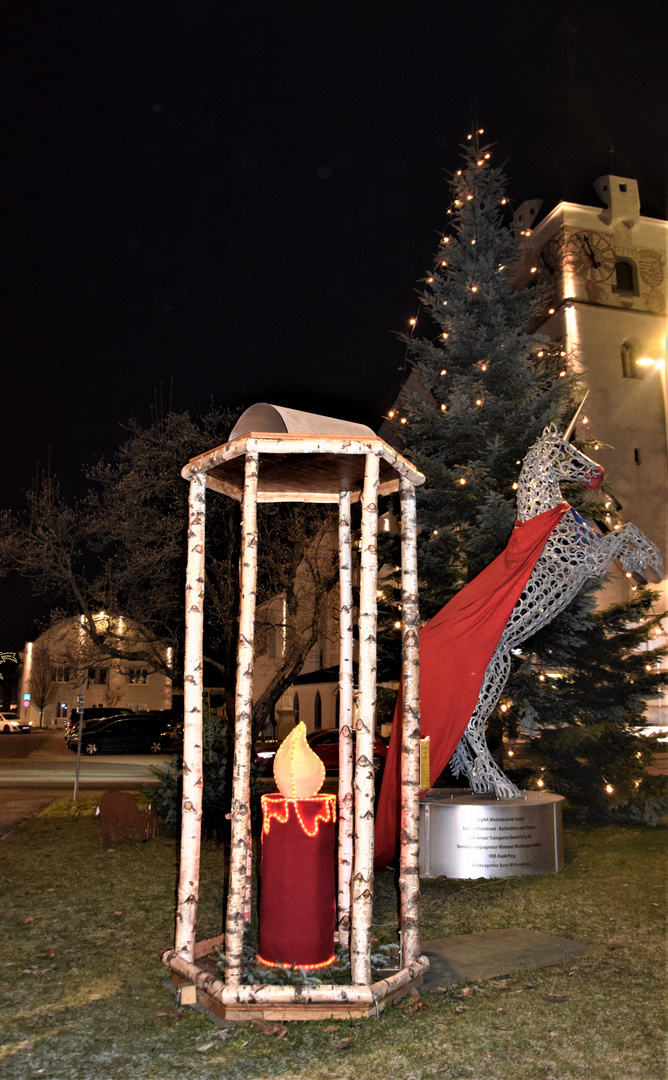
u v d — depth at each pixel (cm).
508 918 625
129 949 557
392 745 809
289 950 456
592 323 3344
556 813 805
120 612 1479
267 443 463
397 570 1253
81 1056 385
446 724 811
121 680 6569
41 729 6900
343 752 569
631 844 936
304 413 518
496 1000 449
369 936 436
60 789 1775
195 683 487
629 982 475
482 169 1354
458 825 777
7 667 7688
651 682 1160
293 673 1526
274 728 2586
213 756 1059
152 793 1130
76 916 645
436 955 526
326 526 1552
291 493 612
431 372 1326
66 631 1583
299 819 468
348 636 594
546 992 461
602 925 598
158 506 1547
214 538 1482
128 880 775
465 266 1319
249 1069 369
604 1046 389
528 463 884
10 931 606
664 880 743
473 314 1315
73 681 1539
